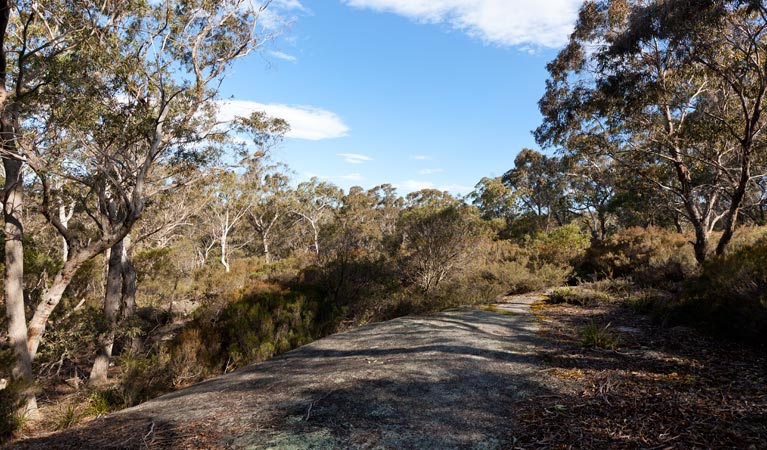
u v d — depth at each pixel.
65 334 8.45
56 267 11.15
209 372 7.35
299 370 5.18
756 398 3.36
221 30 10.87
